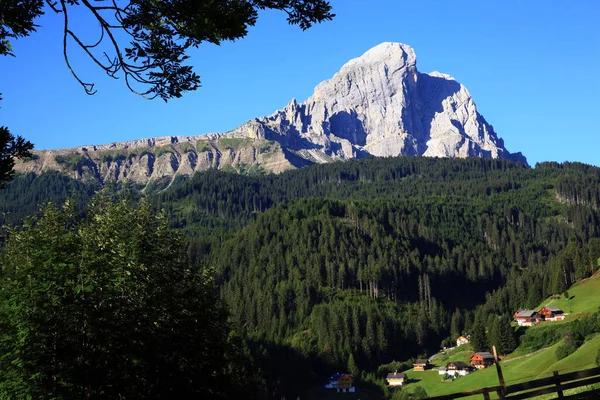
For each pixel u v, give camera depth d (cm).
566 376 2280
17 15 1402
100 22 1387
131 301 2838
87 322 2469
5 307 2402
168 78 1473
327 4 1528
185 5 1390
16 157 1509
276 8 1527
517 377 10912
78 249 2781
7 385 2334
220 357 3866
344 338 16775
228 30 1427
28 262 2580
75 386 2448
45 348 2378
